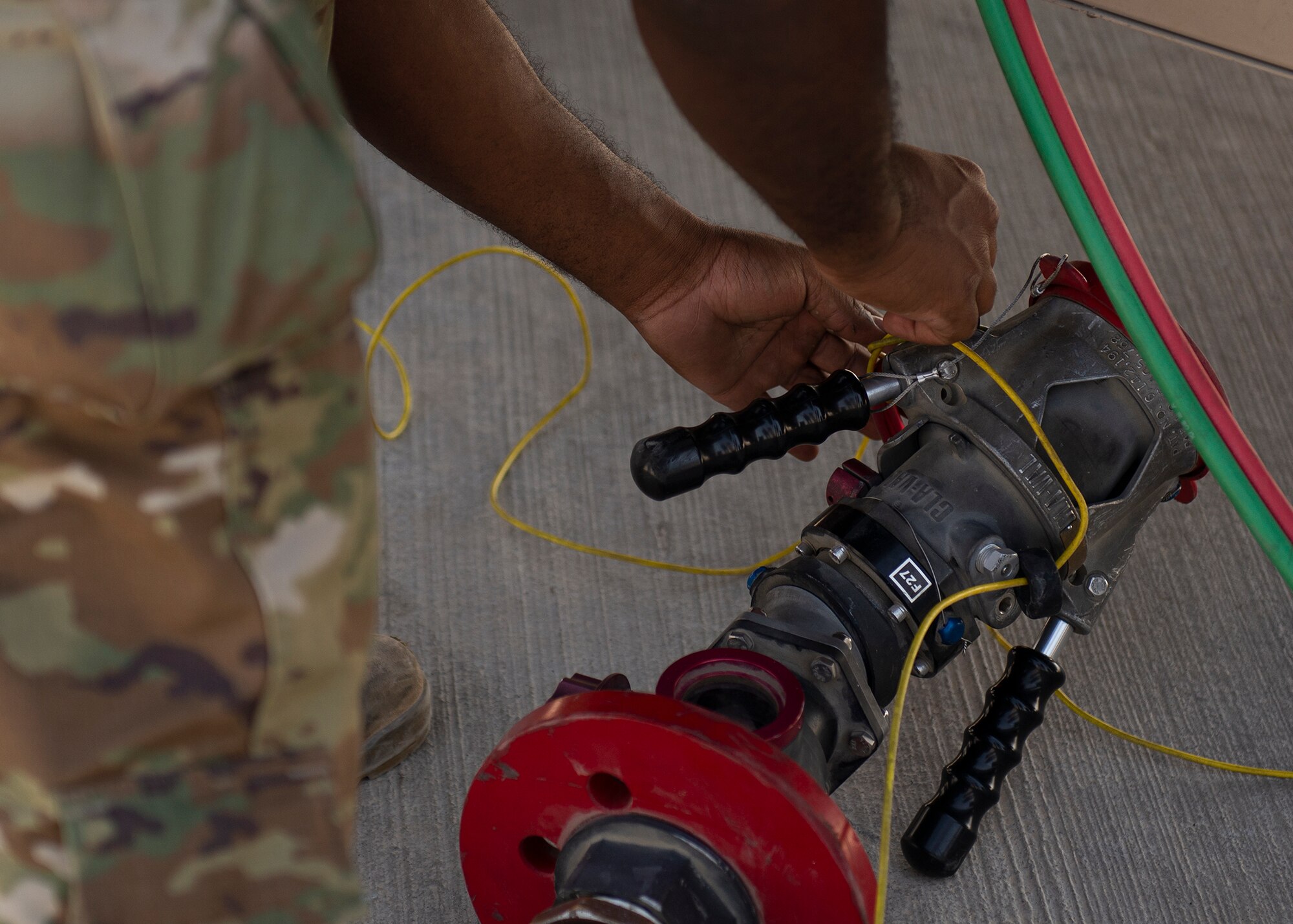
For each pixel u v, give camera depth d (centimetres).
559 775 83
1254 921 119
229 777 58
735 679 89
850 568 98
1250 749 133
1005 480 100
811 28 57
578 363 165
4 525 54
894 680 98
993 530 98
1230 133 207
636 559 143
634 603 141
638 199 109
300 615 57
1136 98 211
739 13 56
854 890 76
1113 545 109
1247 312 179
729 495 153
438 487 151
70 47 46
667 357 120
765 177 66
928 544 98
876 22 58
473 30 96
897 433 117
